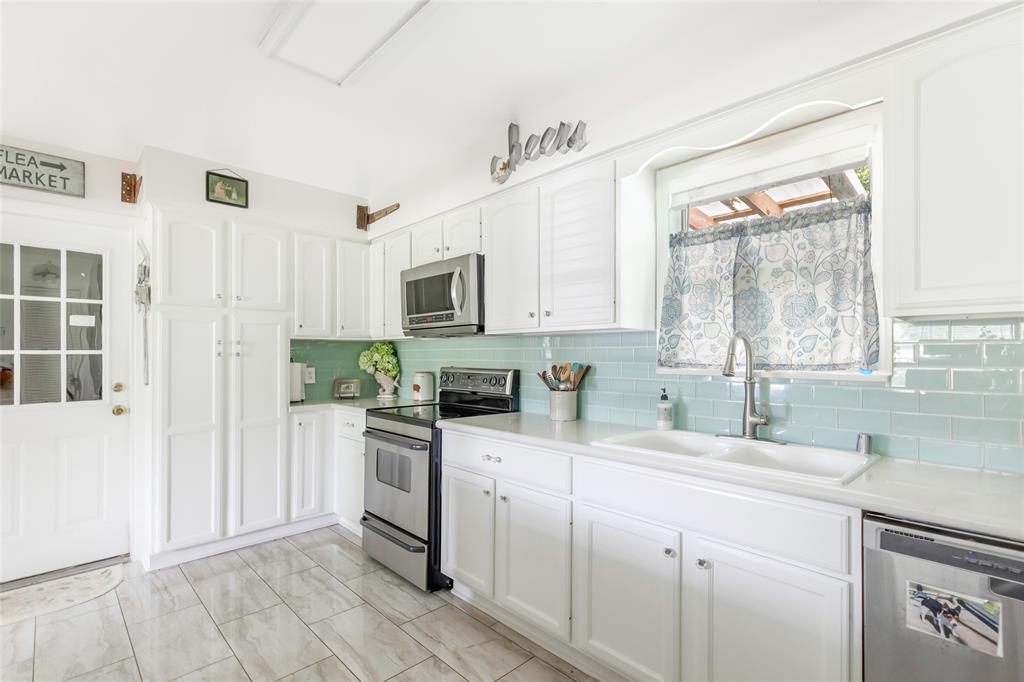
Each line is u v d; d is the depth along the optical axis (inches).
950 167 49.3
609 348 94.4
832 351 68.8
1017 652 37.7
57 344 104.6
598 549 67.9
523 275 94.4
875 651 44.5
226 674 70.9
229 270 114.4
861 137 65.4
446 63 74.4
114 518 110.8
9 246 99.3
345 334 136.0
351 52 71.8
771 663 51.4
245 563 108.4
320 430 130.0
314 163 115.0
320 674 71.1
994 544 38.9
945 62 49.6
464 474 90.1
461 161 108.4
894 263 52.7
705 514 56.7
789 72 58.6
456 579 91.6
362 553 114.7
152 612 87.5
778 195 74.6
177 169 107.6
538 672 72.3
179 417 106.0
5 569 98.2
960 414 57.8
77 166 103.5
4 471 98.7
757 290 76.4
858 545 46.0
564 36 67.4
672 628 59.2
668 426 81.9
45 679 69.5
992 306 47.1
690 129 68.9
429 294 113.6
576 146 79.2
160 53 72.4
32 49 70.9
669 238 85.8
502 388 112.5
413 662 74.0
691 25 64.7
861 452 63.0
